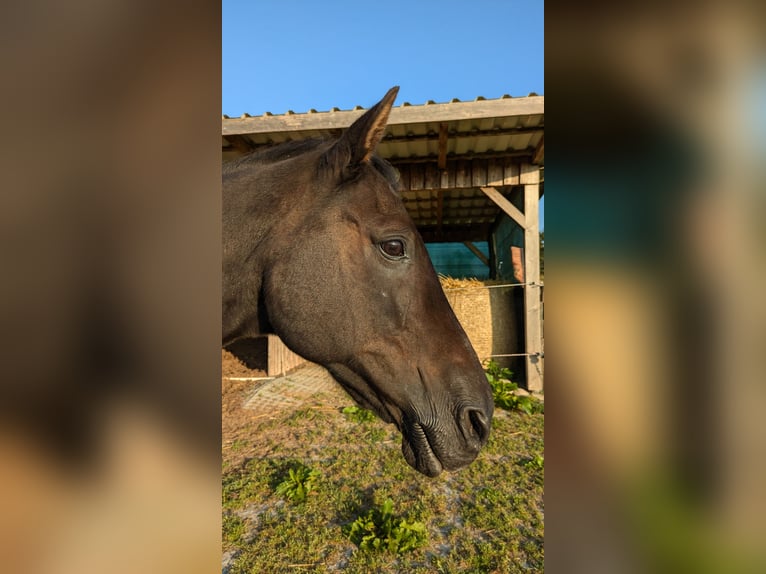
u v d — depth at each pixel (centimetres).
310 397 613
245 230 178
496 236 1041
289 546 282
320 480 371
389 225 167
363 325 168
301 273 169
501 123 542
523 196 681
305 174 180
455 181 670
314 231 170
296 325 171
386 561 269
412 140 581
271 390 632
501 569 262
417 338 169
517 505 330
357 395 190
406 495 346
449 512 323
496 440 458
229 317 184
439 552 278
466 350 173
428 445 167
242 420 531
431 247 1340
